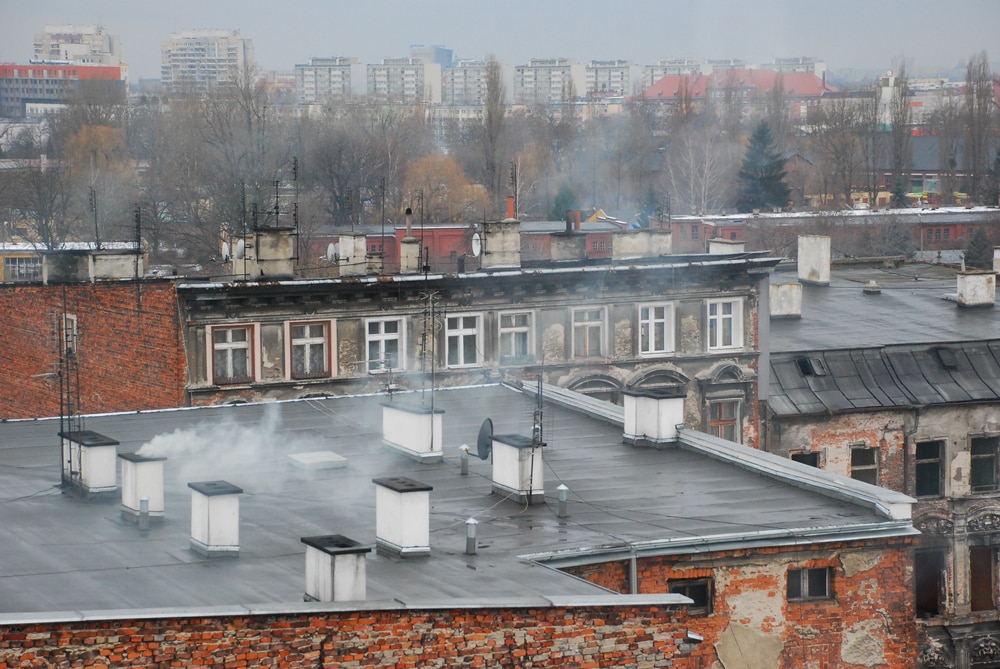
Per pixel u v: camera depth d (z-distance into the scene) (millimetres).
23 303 85375
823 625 45719
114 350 80562
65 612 32000
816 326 95938
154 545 41594
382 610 34031
